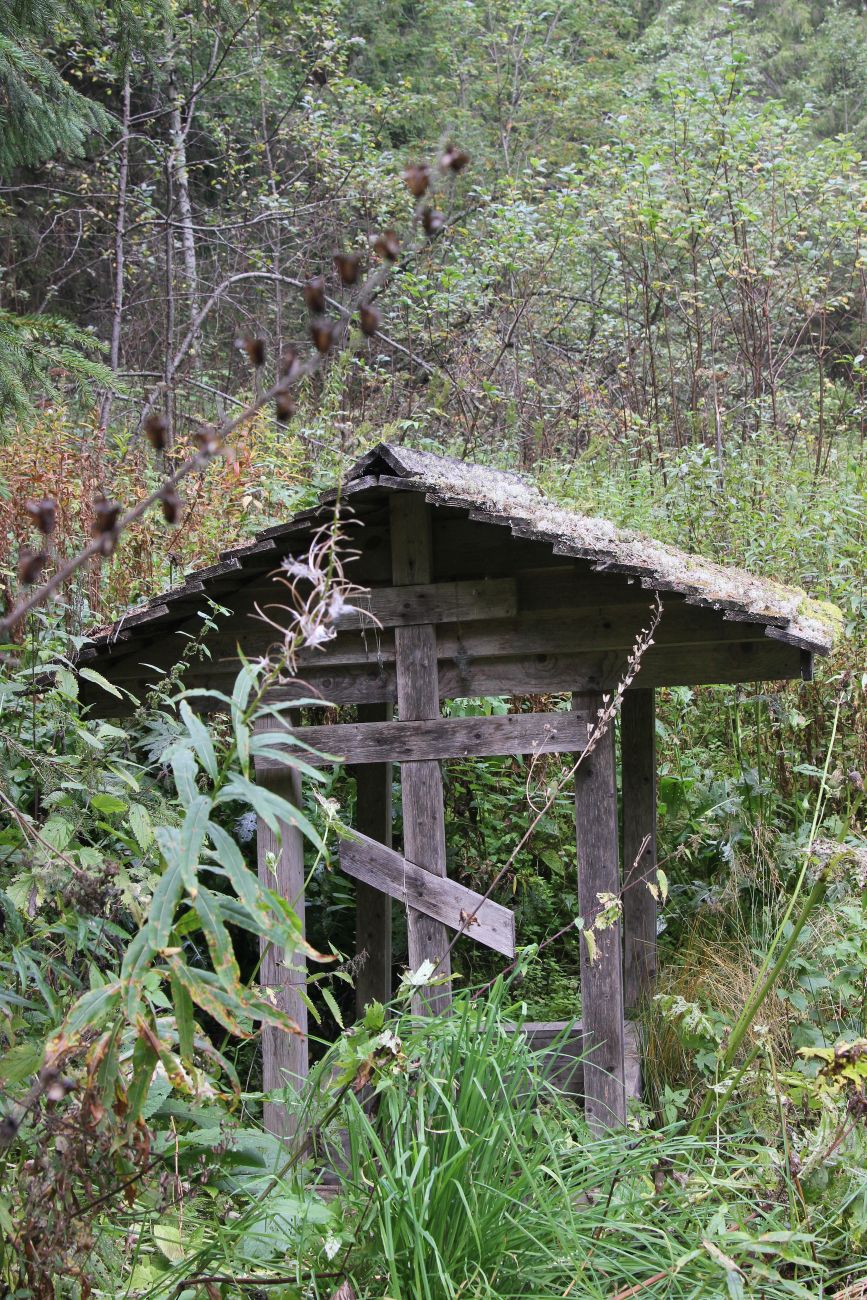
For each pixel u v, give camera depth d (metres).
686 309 12.16
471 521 4.34
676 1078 4.94
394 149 17.98
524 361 12.04
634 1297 3.03
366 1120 3.09
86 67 12.88
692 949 5.74
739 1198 3.52
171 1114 2.85
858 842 5.55
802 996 4.77
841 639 6.20
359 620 4.39
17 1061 2.46
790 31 21.55
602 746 4.31
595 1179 3.30
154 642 4.60
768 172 11.02
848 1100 3.31
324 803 3.56
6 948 3.27
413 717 4.39
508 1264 3.05
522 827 6.48
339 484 2.41
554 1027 4.98
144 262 14.58
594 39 20.02
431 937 4.37
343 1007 5.88
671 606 4.21
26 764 4.08
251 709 2.22
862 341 11.78
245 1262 2.98
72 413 7.73
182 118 13.98
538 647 4.32
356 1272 2.98
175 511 1.63
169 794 4.91
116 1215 2.91
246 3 13.29
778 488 8.24
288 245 14.62
